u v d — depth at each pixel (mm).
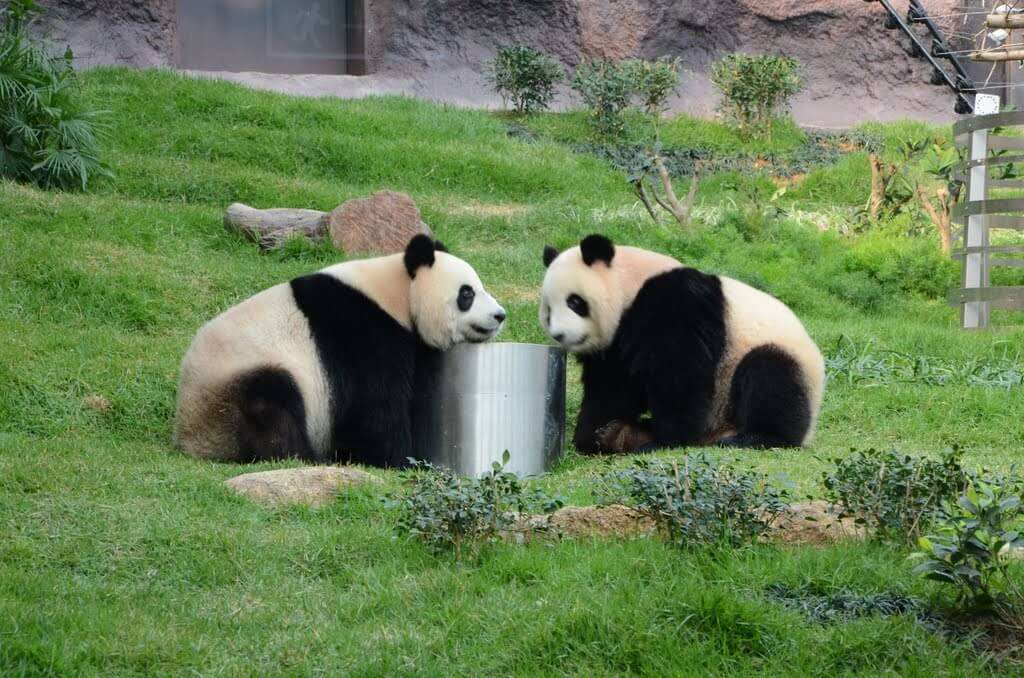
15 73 17297
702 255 17641
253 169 20328
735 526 7113
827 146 27438
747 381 10352
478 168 21969
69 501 7887
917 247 18328
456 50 29656
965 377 13094
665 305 10406
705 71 30797
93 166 17719
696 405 10422
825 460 9320
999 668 5629
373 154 21703
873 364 13383
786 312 10734
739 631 5883
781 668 5617
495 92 29172
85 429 10539
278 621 6406
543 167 22656
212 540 7406
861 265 18125
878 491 7098
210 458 9773
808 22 30766
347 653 5926
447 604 6395
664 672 5574
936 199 21875
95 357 11703
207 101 22828
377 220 16297
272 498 8289
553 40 29859
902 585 6367
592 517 7469
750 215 19094
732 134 27484
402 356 10047
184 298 13711
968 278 16391
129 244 15023
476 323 10234
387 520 7980
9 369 10953
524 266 16781
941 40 26812
